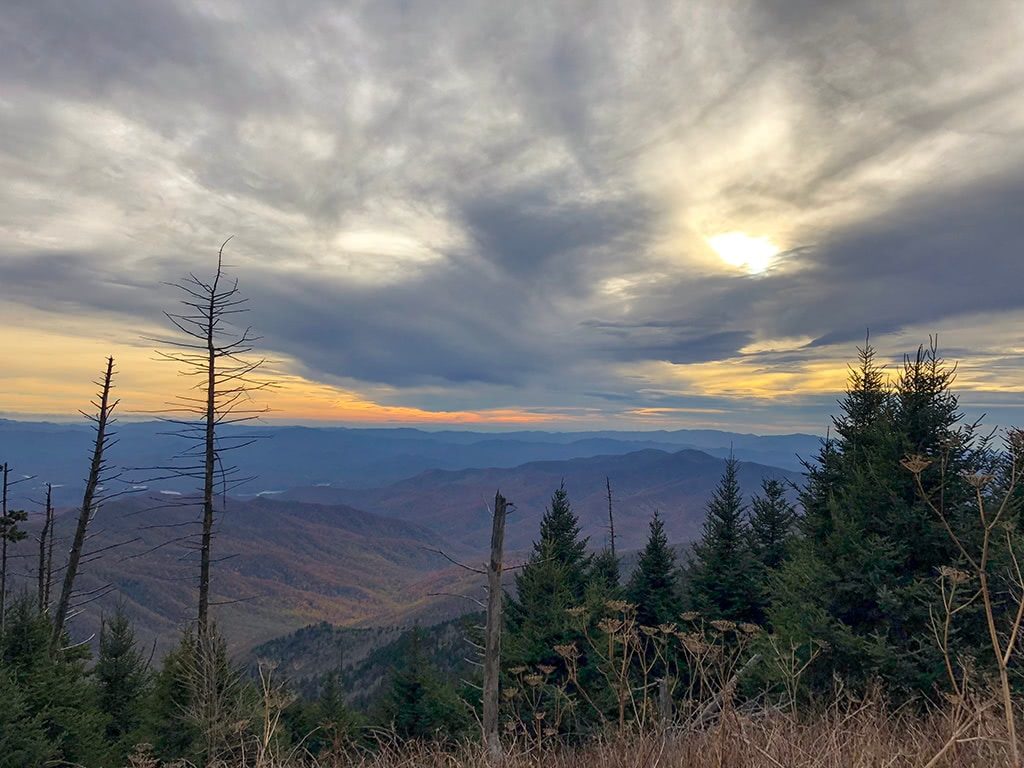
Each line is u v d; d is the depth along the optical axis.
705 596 22.22
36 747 11.72
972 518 9.60
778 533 25.38
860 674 9.12
